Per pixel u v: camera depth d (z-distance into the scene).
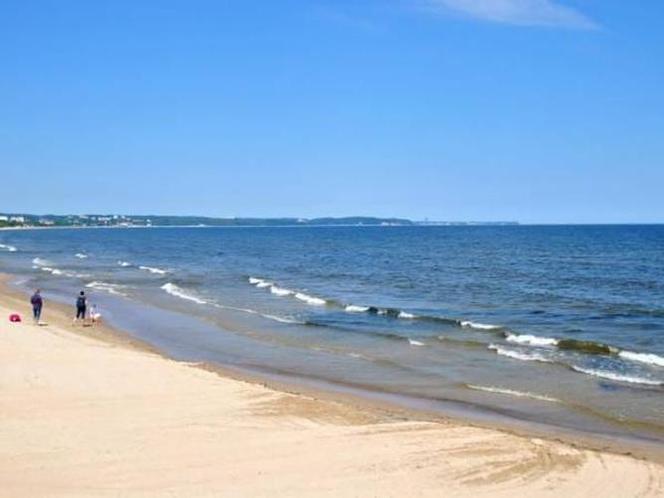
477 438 15.21
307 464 13.43
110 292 49.12
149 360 22.61
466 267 68.12
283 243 138.62
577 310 37.12
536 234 172.62
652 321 33.12
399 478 12.82
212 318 36.19
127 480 12.45
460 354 26.02
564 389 20.58
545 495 12.16
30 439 14.45
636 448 15.27
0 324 29.50
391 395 20.30
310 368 24.12
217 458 13.64
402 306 40.03
